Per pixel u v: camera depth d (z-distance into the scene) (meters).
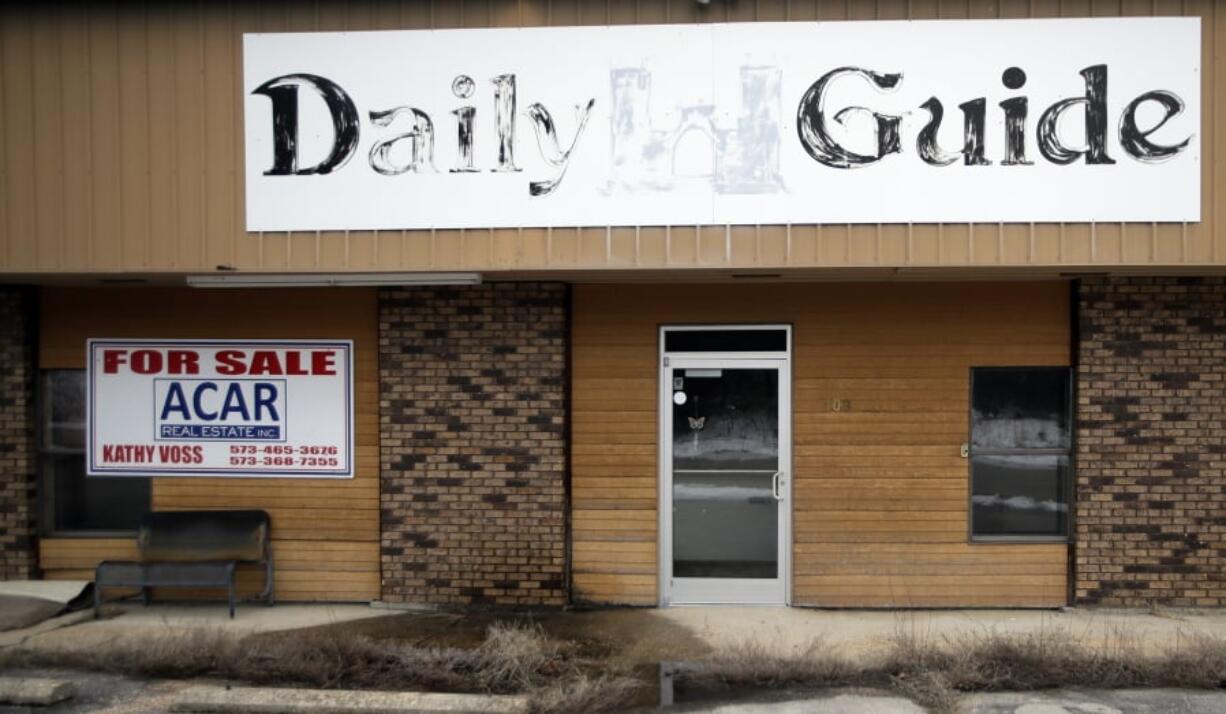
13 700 6.57
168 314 9.34
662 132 7.88
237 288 9.23
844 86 7.80
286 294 9.24
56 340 9.44
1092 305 8.71
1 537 9.38
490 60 7.98
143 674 7.14
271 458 9.25
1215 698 6.57
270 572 9.09
